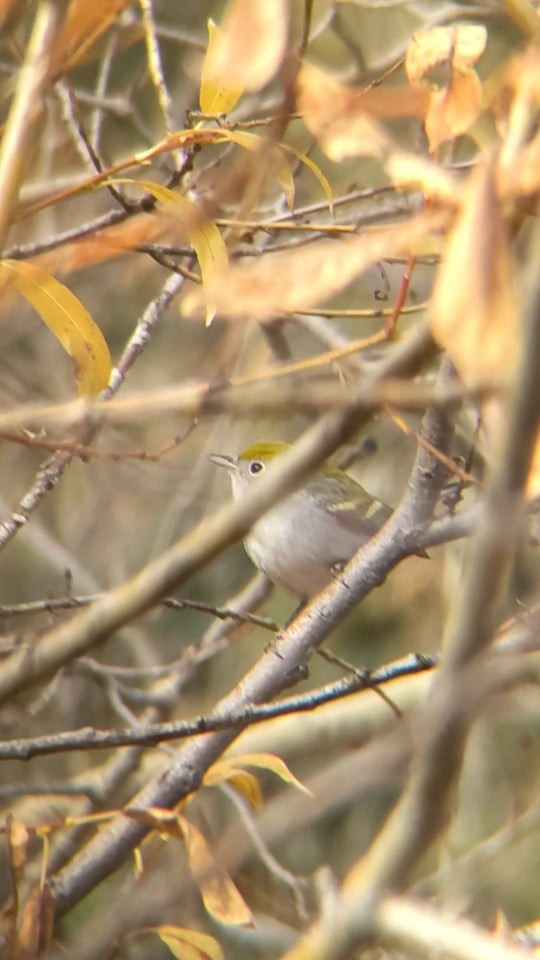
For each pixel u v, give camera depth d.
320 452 4.31
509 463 4.00
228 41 4.18
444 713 4.33
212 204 6.92
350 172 15.42
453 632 4.30
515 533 4.07
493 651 5.15
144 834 10.22
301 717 17.14
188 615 19.44
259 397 5.07
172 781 10.17
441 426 8.82
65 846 12.61
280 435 18.33
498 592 4.21
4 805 16.91
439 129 5.31
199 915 11.23
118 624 4.82
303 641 10.09
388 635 18.64
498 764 17.38
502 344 3.81
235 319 6.89
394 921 4.86
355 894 4.93
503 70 5.14
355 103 5.17
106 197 14.73
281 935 15.09
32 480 19.08
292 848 18.17
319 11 14.48
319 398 4.77
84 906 15.56
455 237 3.94
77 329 7.61
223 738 10.12
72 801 16.23
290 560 13.99
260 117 12.94
